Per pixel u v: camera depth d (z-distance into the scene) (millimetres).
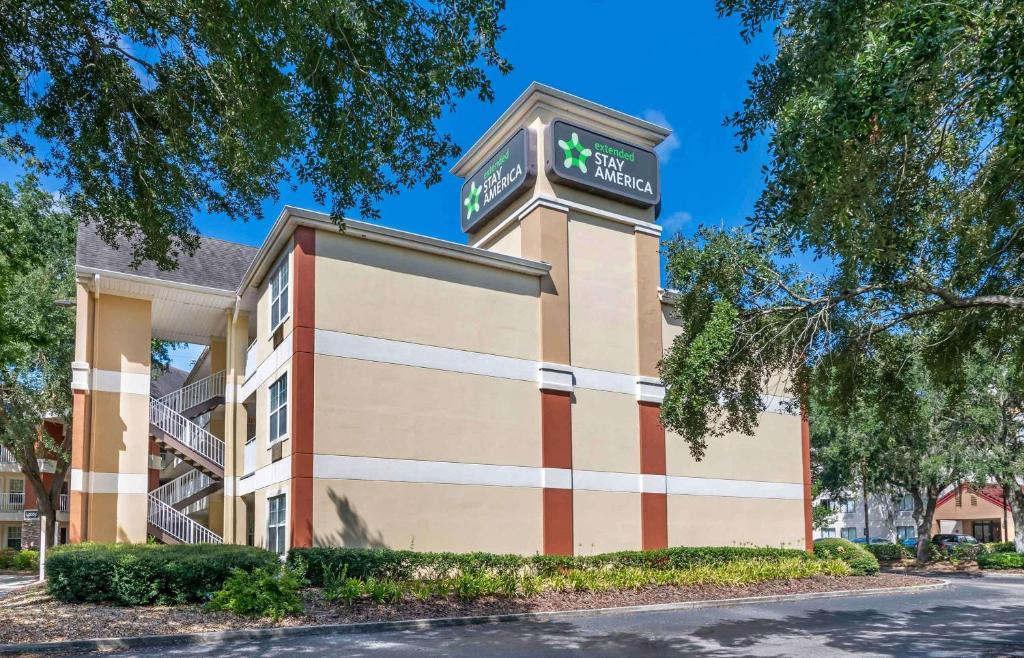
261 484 20906
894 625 15461
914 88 8211
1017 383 14195
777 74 10188
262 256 21250
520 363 21203
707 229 13258
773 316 12703
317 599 15281
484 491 19875
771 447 26109
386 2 9672
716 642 13141
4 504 47031
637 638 13477
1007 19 7602
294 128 10414
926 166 9836
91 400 23344
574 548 21031
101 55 11508
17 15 10891
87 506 22828
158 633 12516
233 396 24797
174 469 32156
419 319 19719
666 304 24375
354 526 17828
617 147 24062
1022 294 11594
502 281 21391
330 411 18000
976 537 60562
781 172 9609
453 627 14477
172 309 25641
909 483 37438
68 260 31766
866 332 12445
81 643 11773
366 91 10234
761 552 23125
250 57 9875
